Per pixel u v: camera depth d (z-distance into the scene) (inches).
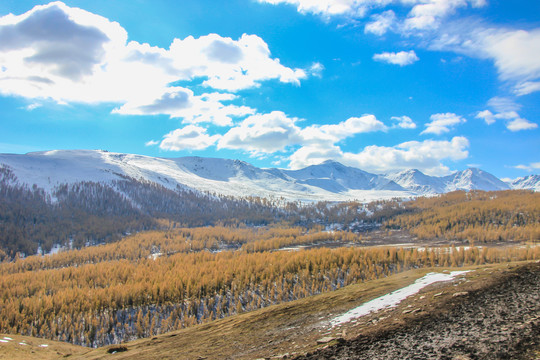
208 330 2064.5
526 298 1079.6
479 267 2127.2
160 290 5108.3
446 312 1085.8
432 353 792.3
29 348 2111.2
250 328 1777.8
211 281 5378.9
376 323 1144.8
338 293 2233.0
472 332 875.4
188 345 1665.8
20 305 4768.7
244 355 1207.6
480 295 1208.8
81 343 4180.6
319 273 5570.9
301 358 944.9
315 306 1953.7
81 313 4566.9
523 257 5191.9
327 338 1097.4
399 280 2231.8
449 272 2105.1
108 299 4933.6
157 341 2043.6
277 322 1761.8
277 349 1172.5
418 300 1371.8
